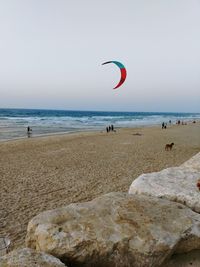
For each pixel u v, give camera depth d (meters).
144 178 5.26
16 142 23.09
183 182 5.04
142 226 3.58
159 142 24.36
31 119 74.00
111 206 4.01
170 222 3.70
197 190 4.64
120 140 25.80
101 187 9.73
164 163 14.30
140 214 3.82
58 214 3.83
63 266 2.95
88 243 3.35
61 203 8.05
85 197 8.62
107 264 3.37
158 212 3.90
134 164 13.98
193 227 3.66
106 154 17.33
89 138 27.39
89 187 9.73
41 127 44.97
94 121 74.56
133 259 3.34
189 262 3.59
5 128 40.47
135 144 22.73
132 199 4.23
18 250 3.14
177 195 4.52
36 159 15.42
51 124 54.75
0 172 12.04
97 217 3.75
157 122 77.19
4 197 8.55
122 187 9.73
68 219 3.72
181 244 3.57
